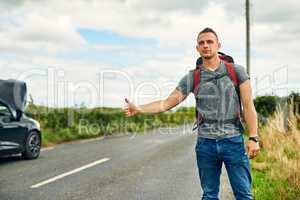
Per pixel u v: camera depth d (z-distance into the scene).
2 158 14.96
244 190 5.60
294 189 8.63
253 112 5.50
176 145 20.06
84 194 9.26
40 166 13.05
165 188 9.90
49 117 23.84
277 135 14.88
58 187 9.96
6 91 14.61
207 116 5.60
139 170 12.44
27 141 14.48
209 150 5.64
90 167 12.93
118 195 9.17
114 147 18.97
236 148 5.55
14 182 10.50
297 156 11.14
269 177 10.38
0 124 13.26
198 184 10.38
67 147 18.89
